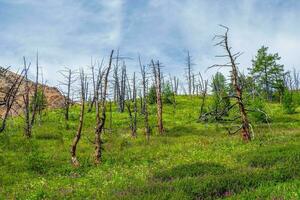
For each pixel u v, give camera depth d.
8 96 21.50
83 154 34.94
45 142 42.62
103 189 18.41
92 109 79.38
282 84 84.56
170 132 54.19
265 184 13.28
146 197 13.02
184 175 19.05
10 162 31.80
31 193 19.36
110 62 31.75
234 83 36.22
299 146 26.22
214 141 38.16
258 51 84.25
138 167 26.11
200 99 100.50
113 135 49.53
